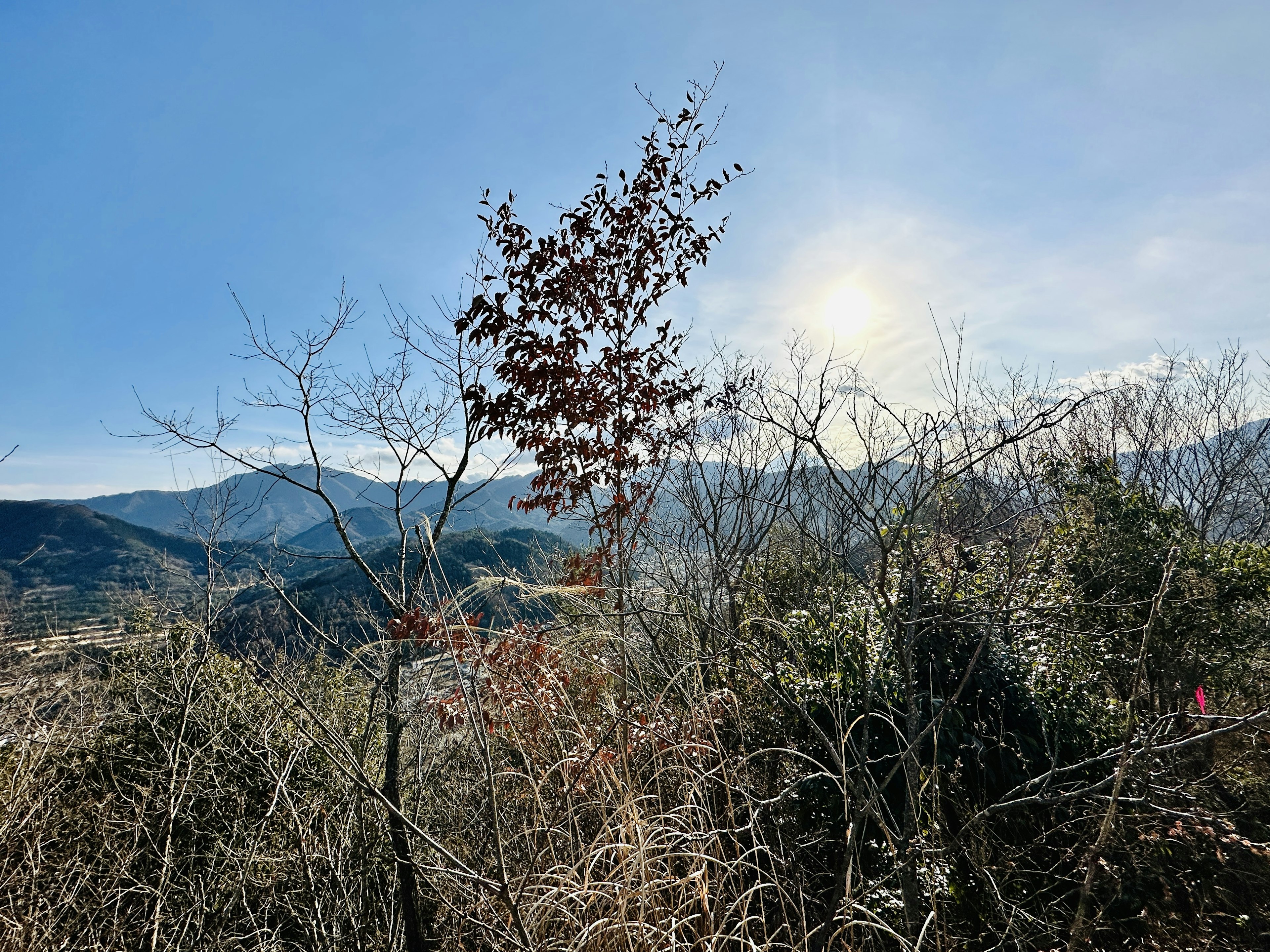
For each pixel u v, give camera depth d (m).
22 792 4.31
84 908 4.16
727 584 5.23
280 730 4.64
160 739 5.05
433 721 4.63
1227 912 3.42
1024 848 3.56
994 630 4.30
